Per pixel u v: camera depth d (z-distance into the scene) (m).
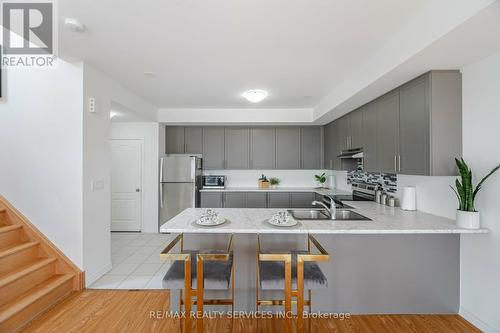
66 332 2.02
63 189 2.62
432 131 2.11
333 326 2.12
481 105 1.97
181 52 2.36
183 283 1.75
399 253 2.26
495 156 1.90
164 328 2.09
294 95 3.74
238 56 2.43
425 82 2.16
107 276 2.97
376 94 2.79
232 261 1.98
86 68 2.64
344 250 2.26
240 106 4.50
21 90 2.65
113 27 1.93
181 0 1.61
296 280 1.73
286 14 1.76
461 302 2.24
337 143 4.28
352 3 1.64
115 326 2.10
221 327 2.10
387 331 2.05
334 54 2.37
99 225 2.89
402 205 2.85
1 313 1.97
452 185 2.31
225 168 5.12
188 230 1.99
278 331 2.06
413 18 1.80
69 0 1.61
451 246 2.26
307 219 2.40
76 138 2.60
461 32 1.52
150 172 4.82
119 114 3.98
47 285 2.38
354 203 3.30
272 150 5.13
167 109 4.70
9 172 2.67
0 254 2.25
